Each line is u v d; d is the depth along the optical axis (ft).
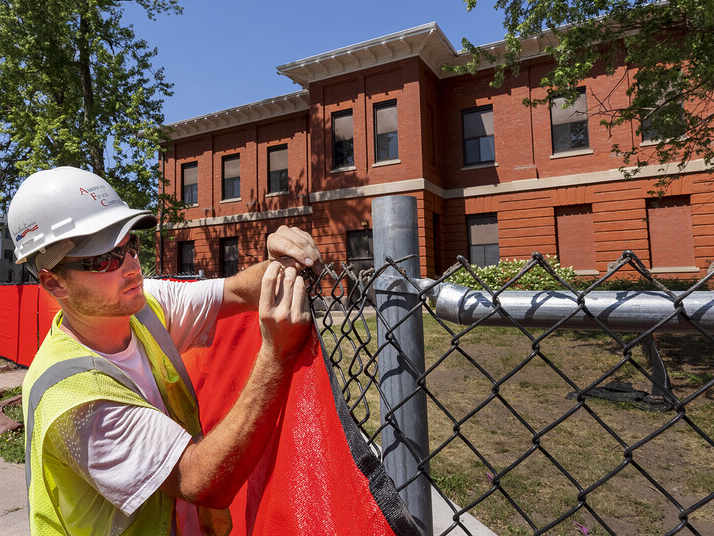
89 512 3.04
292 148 57.47
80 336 3.37
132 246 3.33
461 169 48.44
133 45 47.85
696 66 19.75
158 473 2.74
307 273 3.67
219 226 62.13
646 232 40.42
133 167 42.55
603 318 2.13
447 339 25.91
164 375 3.74
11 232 3.23
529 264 2.37
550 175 44.45
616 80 41.52
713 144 35.99
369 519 2.36
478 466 11.76
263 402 2.74
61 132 40.81
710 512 9.50
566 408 15.79
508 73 46.39
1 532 9.37
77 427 2.74
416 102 45.19
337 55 46.98
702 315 1.92
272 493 2.97
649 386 17.28
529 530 8.94
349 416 2.64
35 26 43.52
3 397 20.75
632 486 10.62
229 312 4.44
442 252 48.42
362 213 48.11
